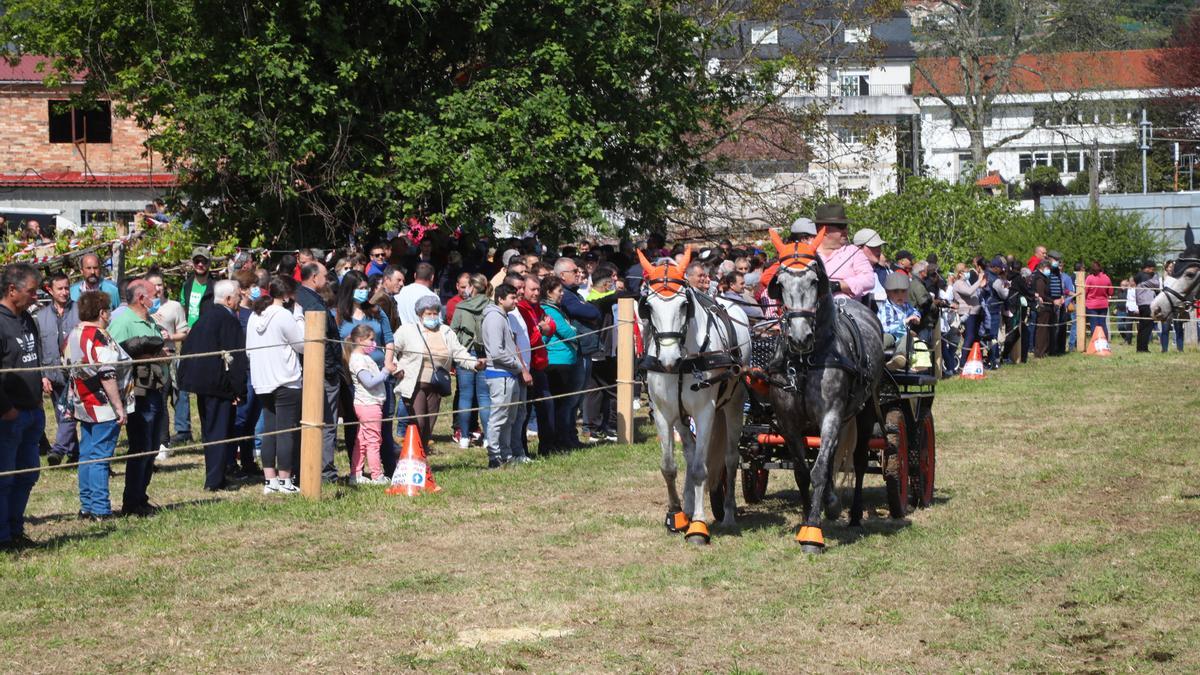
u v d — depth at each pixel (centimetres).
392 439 1403
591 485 1328
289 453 1289
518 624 829
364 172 2223
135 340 1202
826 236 1180
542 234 2378
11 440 1035
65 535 1098
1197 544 1020
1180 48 6625
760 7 3522
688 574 948
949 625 818
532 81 2294
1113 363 2705
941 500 1244
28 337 1067
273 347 1255
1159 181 6894
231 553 1033
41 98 3769
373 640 797
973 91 5516
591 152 2292
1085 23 5259
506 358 1424
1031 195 7506
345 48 2156
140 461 1191
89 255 1541
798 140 3441
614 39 2392
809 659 754
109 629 824
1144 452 1509
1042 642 780
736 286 1518
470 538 1082
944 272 3444
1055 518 1139
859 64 3981
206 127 2092
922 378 1162
